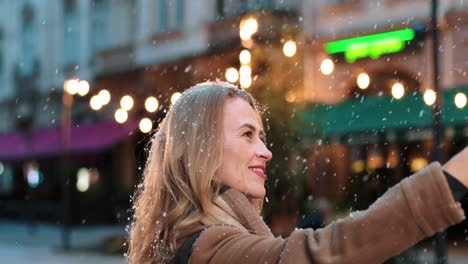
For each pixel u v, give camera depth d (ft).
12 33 80.18
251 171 4.35
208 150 4.22
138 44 53.98
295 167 26.53
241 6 39.40
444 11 31.01
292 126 26.81
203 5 45.32
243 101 4.52
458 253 32.14
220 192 4.31
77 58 67.15
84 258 40.98
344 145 34.68
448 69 32.07
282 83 27.66
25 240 52.60
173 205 4.35
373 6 38.88
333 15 40.52
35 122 73.26
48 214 66.54
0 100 81.71
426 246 24.98
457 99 20.88
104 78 58.23
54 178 70.44
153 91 32.58
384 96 28.96
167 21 50.29
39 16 74.59
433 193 3.06
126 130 52.65
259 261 3.53
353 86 38.29
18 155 66.85
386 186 23.73
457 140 30.32
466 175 3.07
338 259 3.21
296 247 3.39
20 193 77.71
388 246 3.15
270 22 34.53
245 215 4.19
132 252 4.70
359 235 3.19
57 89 68.44
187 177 4.29
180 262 3.94
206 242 3.82
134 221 5.02
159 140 4.68
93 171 63.62
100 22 63.72
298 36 28.09
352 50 37.88
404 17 37.55
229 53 31.40
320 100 34.58
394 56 34.45
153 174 4.63
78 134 58.39
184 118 4.40
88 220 61.62
